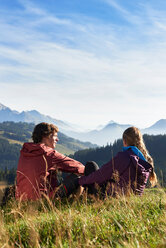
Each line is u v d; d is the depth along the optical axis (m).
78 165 4.72
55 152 4.62
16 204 4.03
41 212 3.86
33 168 4.36
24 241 2.96
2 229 3.15
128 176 4.25
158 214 3.19
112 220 3.16
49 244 2.77
